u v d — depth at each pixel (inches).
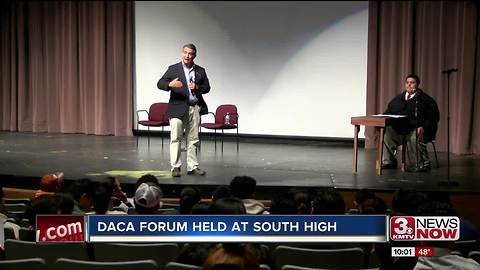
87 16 417.1
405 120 280.4
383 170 283.0
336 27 371.6
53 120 431.2
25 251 137.9
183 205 163.8
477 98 342.6
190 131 263.4
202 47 396.8
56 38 425.1
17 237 156.6
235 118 344.2
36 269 118.6
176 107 256.4
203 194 242.8
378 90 366.9
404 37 356.2
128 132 412.8
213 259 86.8
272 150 349.7
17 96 436.1
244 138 394.0
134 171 273.6
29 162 296.8
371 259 133.6
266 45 385.7
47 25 426.0
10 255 138.9
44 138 395.5
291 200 151.6
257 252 124.9
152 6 403.2
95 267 116.4
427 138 281.6
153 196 147.9
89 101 421.1
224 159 313.6
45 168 280.2
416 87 283.1
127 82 410.9
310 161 309.6
